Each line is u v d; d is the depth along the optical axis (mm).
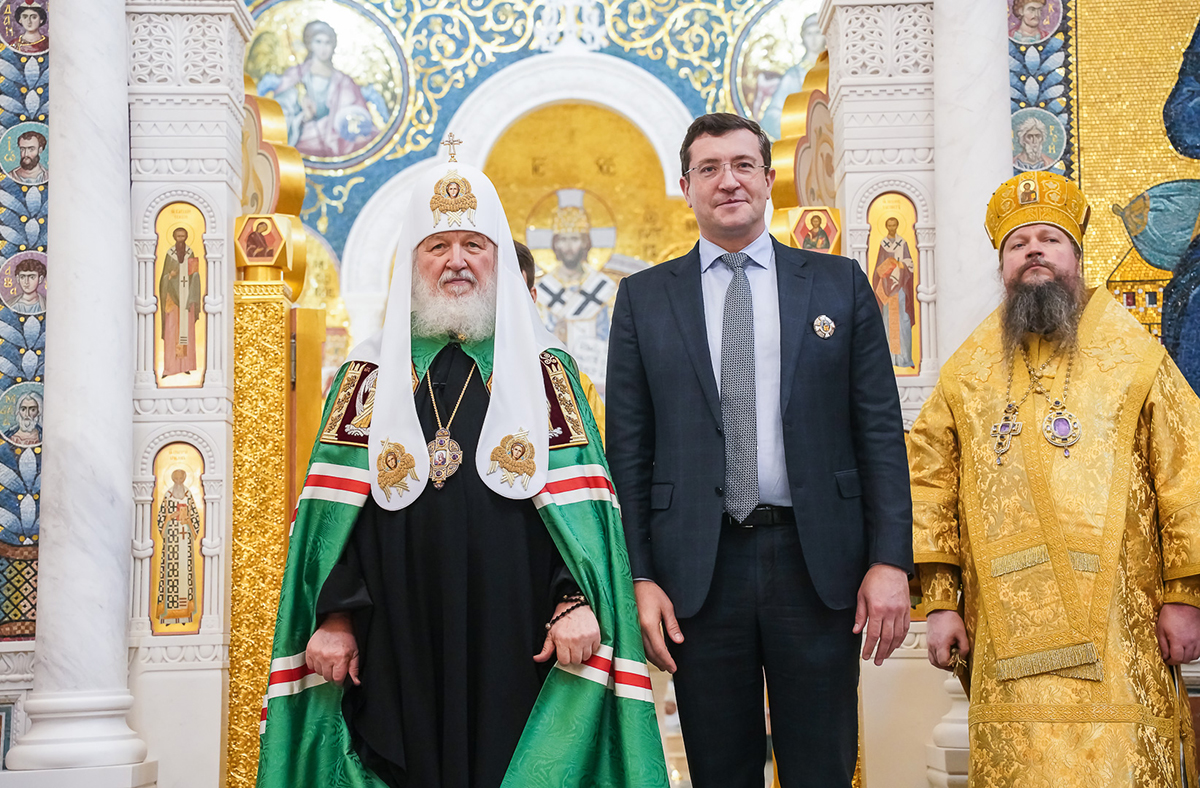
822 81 5805
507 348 3053
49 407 4852
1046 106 5023
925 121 5020
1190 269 4902
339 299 10555
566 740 2789
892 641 2818
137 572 5004
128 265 5043
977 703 3131
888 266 4969
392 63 10805
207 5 5234
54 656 4672
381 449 2938
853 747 2887
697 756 2914
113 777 4531
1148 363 3172
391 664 2846
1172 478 3084
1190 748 3102
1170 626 3037
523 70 10797
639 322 3119
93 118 4957
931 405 3443
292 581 2922
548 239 11445
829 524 2893
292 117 10711
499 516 2912
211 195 5199
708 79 10820
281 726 2824
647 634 2895
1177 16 5031
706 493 2922
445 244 3076
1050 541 3086
